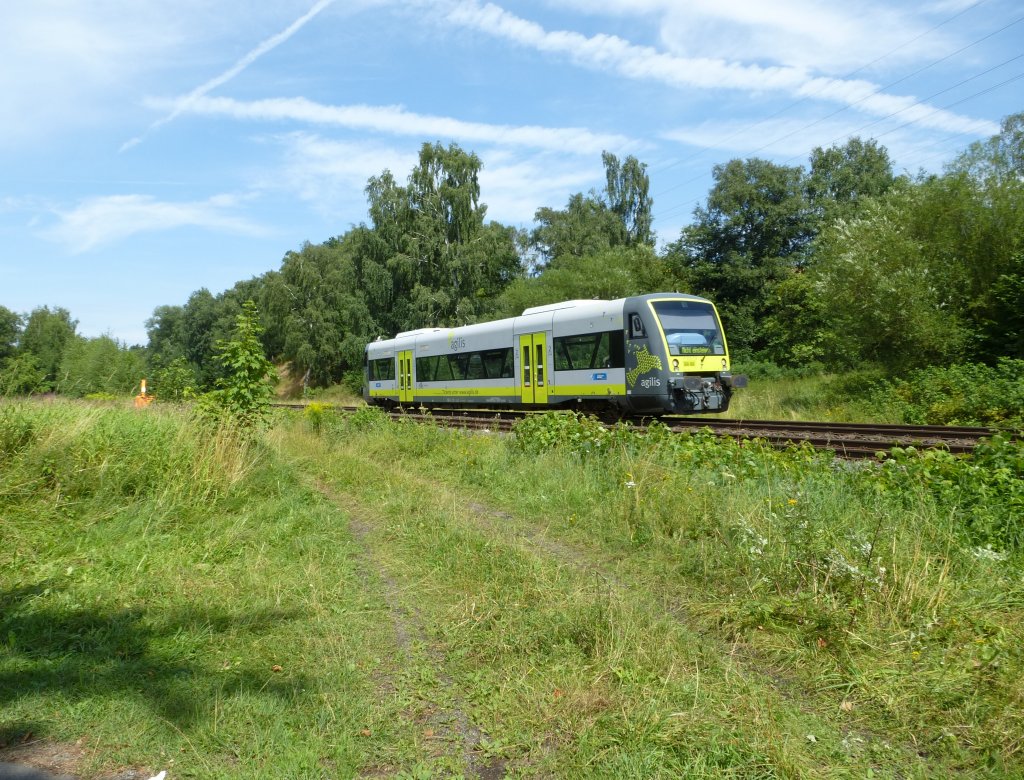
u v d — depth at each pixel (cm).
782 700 377
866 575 481
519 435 1150
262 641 455
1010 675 370
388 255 4969
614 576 581
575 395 1888
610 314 1781
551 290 4200
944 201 2138
